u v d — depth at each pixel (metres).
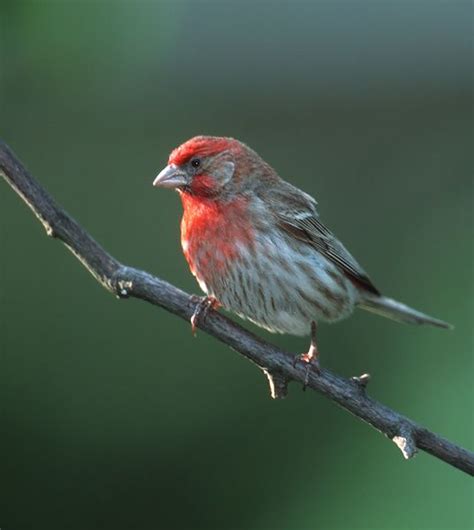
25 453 13.64
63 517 13.38
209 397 13.82
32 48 8.55
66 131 16.05
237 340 7.91
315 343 9.43
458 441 11.83
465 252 15.01
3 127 15.72
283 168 16.58
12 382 14.12
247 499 12.97
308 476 12.42
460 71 17.34
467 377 12.28
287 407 13.09
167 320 14.33
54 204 7.46
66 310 14.55
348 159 16.53
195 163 9.20
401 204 16.00
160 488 13.47
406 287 14.84
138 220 15.76
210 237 9.14
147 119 16.42
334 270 9.65
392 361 12.91
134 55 9.09
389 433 7.52
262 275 9.16
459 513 10.88
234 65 17.33
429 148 16.64
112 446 13.75
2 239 14.98
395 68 17.42
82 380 14.15
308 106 16.98
